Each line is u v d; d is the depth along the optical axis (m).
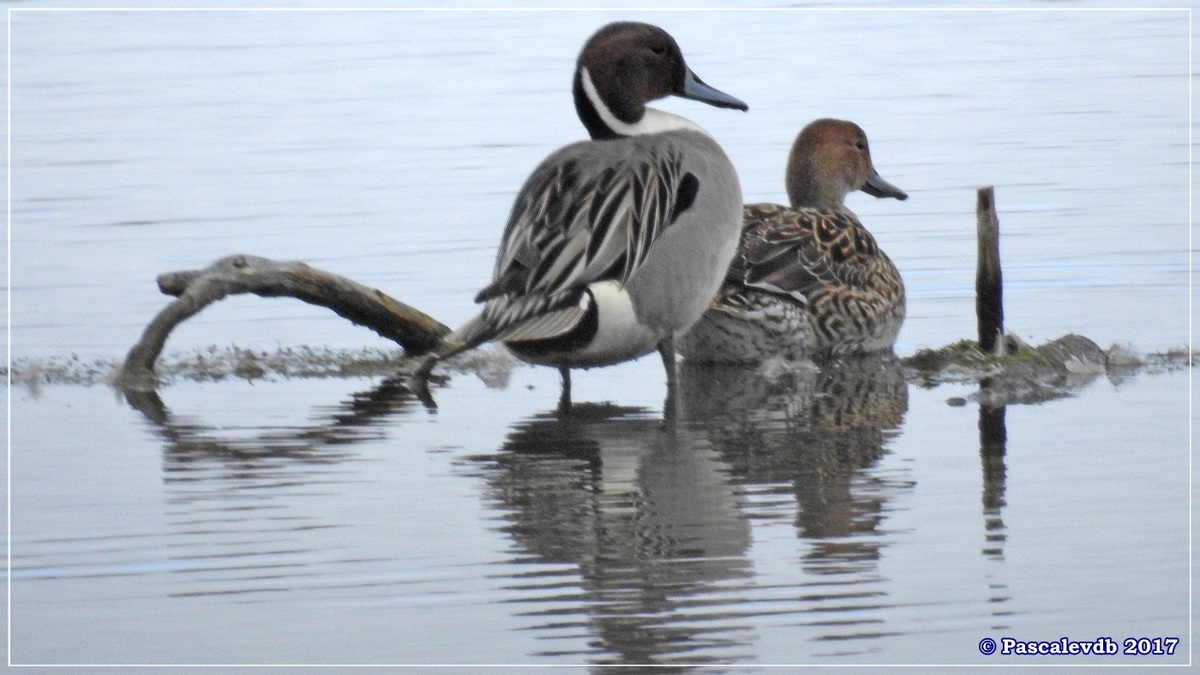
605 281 12.72
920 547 9.70
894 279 15.57
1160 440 11.88
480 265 17.89
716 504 10.55
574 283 12.59
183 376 14.42
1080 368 14.09
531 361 13.15
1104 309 15.79
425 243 18.81
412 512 10.44
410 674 8.13
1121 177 20.95
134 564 9.57
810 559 9.52
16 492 10.98
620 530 10.05
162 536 10.03
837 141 16.98
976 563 9.45
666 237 12.98
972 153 22.61
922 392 13.63
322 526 10.19
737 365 14.95
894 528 10.03
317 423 12.84
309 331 16.05
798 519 10.23
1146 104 25.34
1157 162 21.67
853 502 10.55
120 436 12.47
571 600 8.95
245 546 9.85
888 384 13.98
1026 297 16.33
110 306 16.53
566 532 10.03
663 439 12.17
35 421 12.94
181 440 12.31
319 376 14.52
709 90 14.35
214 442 12.24
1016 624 8.62
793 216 15.36
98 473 11.43
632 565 9.46
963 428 12.38
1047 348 14.25
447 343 14.34
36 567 9.55
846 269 15.12
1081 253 17.70
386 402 13.56
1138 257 17.47
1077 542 9.75
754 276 14.80
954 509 10.39
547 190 12.95
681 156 13.34
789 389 13.88
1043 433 12.16
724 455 11.72
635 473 11.26
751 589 9.09
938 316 16.05
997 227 14.41
